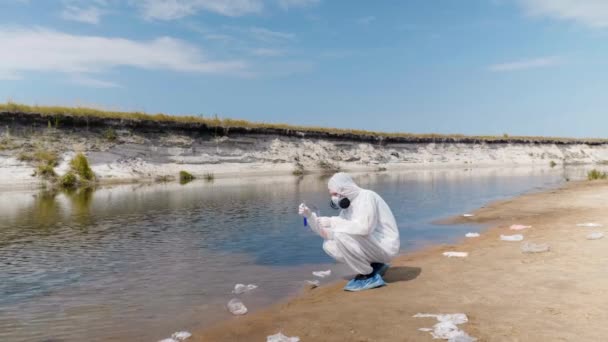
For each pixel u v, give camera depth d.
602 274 5.44
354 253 5.64
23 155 23.61
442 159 52.53
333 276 6.54
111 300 5.46
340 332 4.12
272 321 4.57
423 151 52.09
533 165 57.56
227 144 34.59
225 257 7.77
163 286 6.06
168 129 31.55
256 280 6.34
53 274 6.71
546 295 4.80
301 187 22.59
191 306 5.21
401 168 45.91
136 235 9.88
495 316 4.28
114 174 25.86
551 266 6.03
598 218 10.30
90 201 16.41
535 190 20.11
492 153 58.34
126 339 4.25
